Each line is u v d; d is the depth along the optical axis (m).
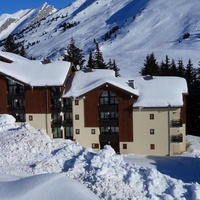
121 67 116.12
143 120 47.53
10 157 21.03
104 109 48.75
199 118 61.38
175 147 46.88
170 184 16.98
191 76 69.06
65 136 51.03
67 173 18.16
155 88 49.28
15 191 14.34
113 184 16.77
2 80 51.78
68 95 49.56
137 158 43.88
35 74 51.78
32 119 51.34
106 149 20.95
